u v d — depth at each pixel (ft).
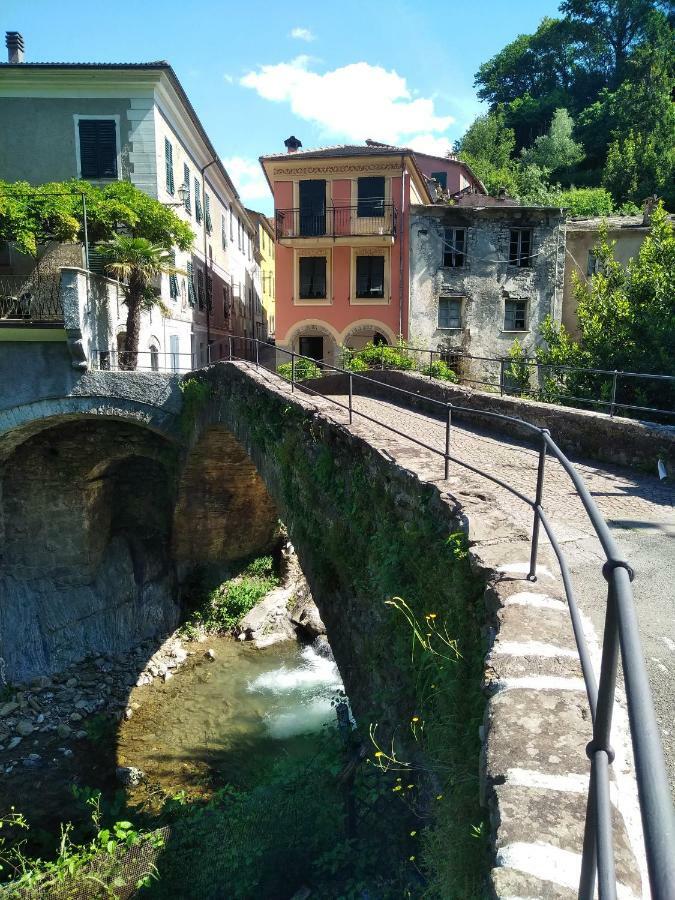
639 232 82.12
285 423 31.76
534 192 123.34
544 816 6.90
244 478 58.75
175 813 32.30
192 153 81.97
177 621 61.67
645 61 143.33
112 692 50.65
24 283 59.62
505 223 81.00
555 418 30.68
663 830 2.86
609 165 127.85
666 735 9.26
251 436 37.99
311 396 31.71
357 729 20.54
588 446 28.63
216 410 47.03
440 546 15.08
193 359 82.38
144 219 57.77
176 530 62.75
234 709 47.19
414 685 15.42
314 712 46.14
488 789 7.70
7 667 53.06
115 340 59.57
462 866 8.69
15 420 53.21
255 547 68.13
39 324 52.49
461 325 81.71
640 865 6.97
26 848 34.01
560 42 182.50
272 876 20.21
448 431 16.81
